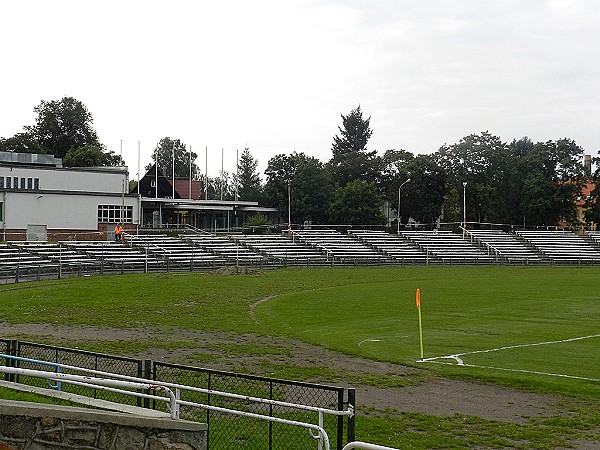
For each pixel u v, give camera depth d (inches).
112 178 3503.9
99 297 1737.2
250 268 2751.0
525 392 828.0
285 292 1940.2
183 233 3528.5
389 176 4943.4
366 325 1364.4
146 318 1423.5
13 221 3026.6
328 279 2357.3
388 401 779.4
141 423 413.1
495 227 4628.4
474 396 807.7
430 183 4675.2
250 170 6560.0
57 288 1895.9
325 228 4227.4
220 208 4153.5
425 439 636.1
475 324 1379.2
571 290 2039.9
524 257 3435.0
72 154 4761.3
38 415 397.7
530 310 1592.0
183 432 423.8
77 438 403.5
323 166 5191.9
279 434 617.6
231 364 980.6
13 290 1861.5
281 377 897.5
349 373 928.9
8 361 729.6
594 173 4507.9
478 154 4682.6
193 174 6737.2
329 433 626.8
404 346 1131.9
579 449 615.2
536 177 4534.9
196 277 2311.8
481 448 615.5
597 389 835.4
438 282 2287.2
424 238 3683.6
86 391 703.7
